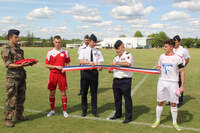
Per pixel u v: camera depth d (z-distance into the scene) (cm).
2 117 454
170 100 397
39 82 896
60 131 383
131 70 420
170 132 382
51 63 451
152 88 802
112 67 437
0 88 759
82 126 409
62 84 458
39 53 2902
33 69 1334
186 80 1010
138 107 550
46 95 670
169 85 392
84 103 472
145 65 1686
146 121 441
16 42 402
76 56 2583
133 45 7838
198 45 9075
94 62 466
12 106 400
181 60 382
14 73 398
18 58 404
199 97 671
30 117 461
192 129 397
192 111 517
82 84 465
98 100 623
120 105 453
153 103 591
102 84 886
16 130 385
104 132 380
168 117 469
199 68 1531
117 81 434
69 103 585
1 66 1453
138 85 863
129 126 411
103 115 480
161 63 402
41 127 402
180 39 547
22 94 432
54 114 483
